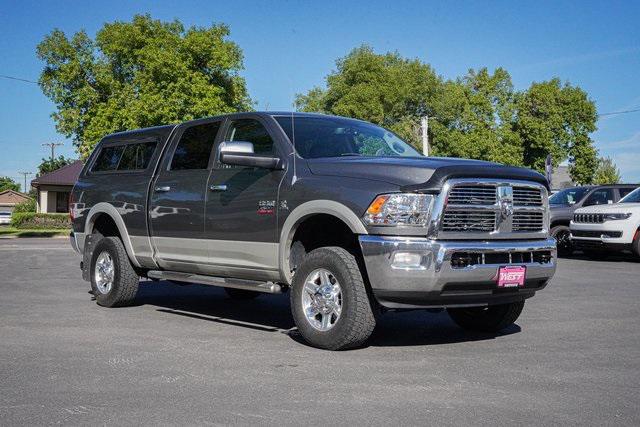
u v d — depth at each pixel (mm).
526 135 59156
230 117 6965
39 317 7328
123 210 7914
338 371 4844
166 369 4914
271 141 6414
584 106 60844
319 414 3832
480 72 60156
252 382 4539
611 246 15031
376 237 5316
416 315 7559
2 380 4625
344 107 57000
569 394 4242
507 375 4730
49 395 4254
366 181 5512
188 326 6781
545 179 5934
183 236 7086
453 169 5340
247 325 6840
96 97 40906
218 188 6656
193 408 3961
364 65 58688
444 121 62562
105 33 41500
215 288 10297
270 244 6141
